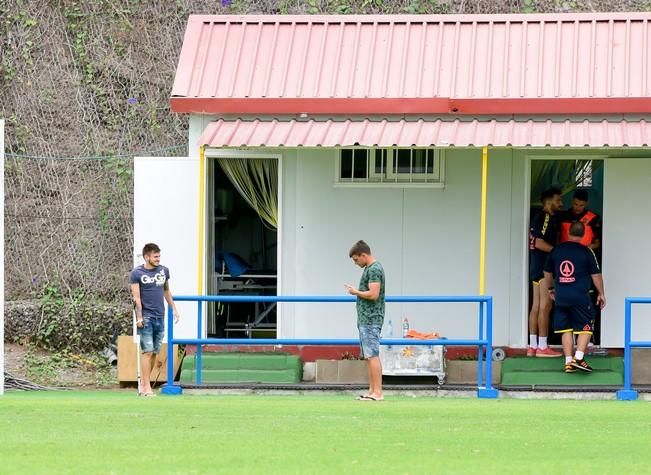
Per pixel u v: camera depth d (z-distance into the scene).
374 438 36.97
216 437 37.00
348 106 60.81
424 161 62.44
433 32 63.78
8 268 78.81
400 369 58.69
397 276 62.31
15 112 80.88
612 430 40.22
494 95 60.31
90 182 80.00
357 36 63.91
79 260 78.75
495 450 34.50
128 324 75.06
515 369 59.41
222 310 65.94
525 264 61.38
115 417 43.62
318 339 56.03
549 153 61.41
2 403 50.47
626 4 79.62
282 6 80.94
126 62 81.44
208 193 63.53
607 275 60.66
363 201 62.47
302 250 62.75
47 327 75.44
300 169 62.78
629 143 56.25
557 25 63.28
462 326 61.97
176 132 80.75
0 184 55.91
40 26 81.75
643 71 60.69
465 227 62.12
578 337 57.94
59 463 31.30
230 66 62.81
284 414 45.12
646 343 55.12
